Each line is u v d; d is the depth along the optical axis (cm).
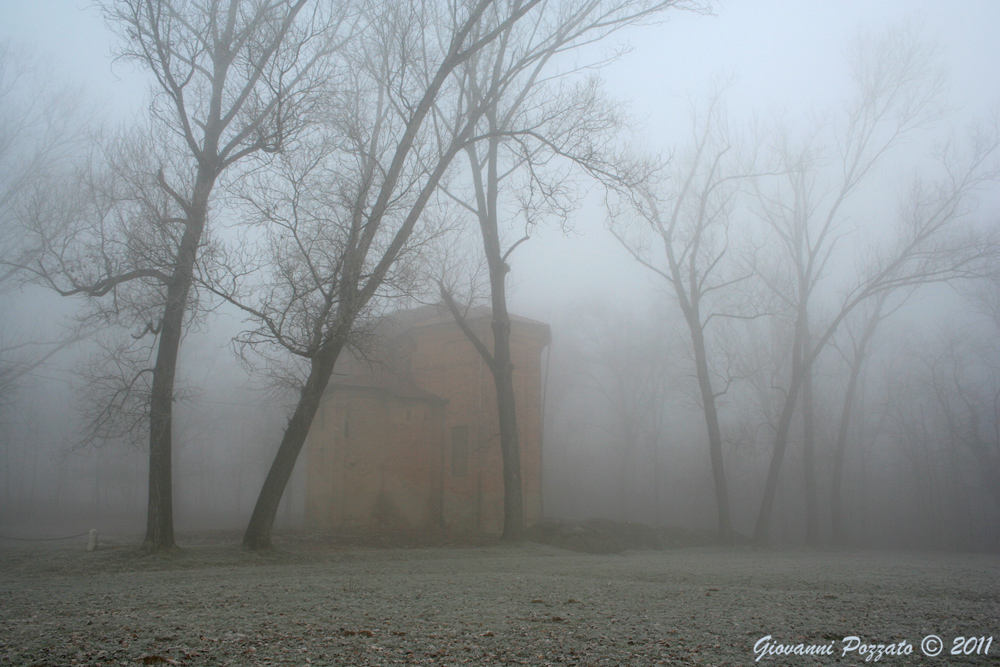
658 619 650
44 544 2294
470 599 810
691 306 3303
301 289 1662
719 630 590
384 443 3225
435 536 2409
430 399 3434
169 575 1329
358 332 1816
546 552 2122
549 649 510
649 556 2169
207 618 665
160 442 1705
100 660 480
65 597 885
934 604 785
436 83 1912
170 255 1634
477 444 3450
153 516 1683
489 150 2558
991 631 597
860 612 709
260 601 798
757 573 1290
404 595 857
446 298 2562
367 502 3100
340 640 544
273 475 1812
